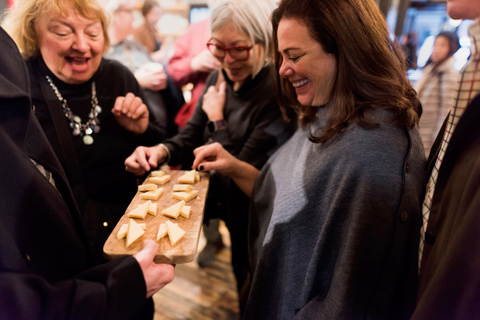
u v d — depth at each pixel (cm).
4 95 51
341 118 71
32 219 56
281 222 81
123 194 116
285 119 108
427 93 163
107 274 55
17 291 45
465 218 46
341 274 63
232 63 106
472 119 50
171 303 162
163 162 120
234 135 119
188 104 192
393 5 190
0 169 51
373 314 64
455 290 46
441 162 57
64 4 83
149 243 65
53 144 95
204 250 191
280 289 83
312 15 68
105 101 109
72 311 49
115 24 196
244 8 98
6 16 89
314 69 73
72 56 93
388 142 64
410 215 62
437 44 158
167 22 244
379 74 70
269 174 101
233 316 155
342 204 66
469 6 49
